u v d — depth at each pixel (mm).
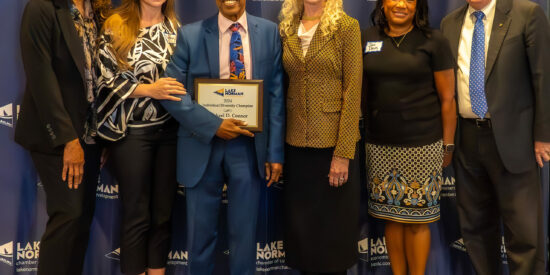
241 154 2082
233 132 2006
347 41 1998
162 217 2230
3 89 2373
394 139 2160
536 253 2219
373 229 2590
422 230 2277
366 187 2545
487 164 2238
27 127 2068
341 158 2037
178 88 1990
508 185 2223
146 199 2184
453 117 2184
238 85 2004
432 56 2088
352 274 2605
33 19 1905
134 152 2119
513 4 2152
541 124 2115
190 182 2082
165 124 2186
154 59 2064
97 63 2062
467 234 2385
